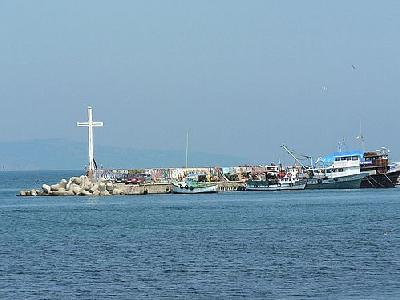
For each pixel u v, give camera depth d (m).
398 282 86.31
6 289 85.31
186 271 95.56
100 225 164.75
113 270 97.06
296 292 82.12
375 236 132.00
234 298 79.81
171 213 199.00
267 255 108.69
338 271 94.00
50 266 100.94
